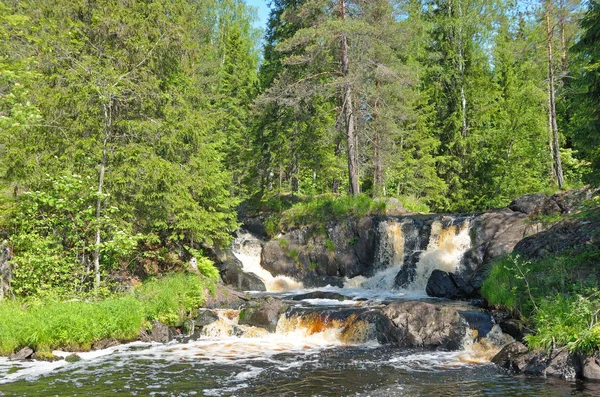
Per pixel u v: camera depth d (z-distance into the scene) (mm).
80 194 15516
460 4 37531
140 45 17328
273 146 31844
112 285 16172
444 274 18516
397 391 9453
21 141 15570
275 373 10938
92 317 13477
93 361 12039
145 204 17484
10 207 15875
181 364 11789
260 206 31219
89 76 16000
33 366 11430
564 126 31531
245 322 15906
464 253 20047
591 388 9258
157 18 18172
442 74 35875
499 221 20141
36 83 15852
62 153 15828
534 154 30359
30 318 12703
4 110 14188
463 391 9359
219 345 14031
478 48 38969
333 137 28453
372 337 14125
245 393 9500
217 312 16328
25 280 14609
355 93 27500
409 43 30734
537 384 9656
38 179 15258
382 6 26094
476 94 36188
